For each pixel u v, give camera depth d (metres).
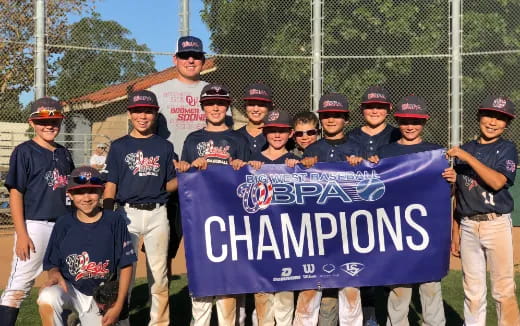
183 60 5.50
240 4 8.67
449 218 4.52
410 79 9.06
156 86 5.46
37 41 7.17
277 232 4.39
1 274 7.35
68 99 7.85
